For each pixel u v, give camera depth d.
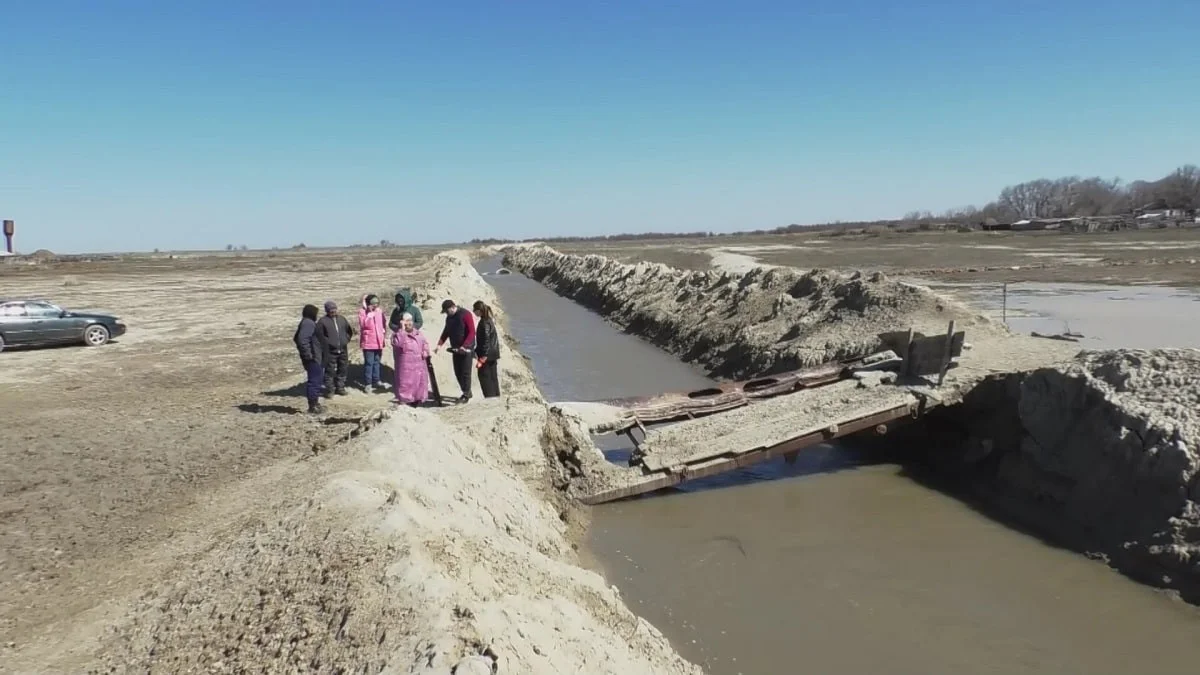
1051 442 10.81
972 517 10.84
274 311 34.06
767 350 19.84
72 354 22.58
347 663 4.68
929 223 144.50
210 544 7.26
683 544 10.10
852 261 54.22
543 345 27.92
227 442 11.95
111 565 7.33
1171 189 123.50
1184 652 7.25
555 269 63.06
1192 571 8.08
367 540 5.95
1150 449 9.16
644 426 13.32
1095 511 9.66
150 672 5.18
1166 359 10.57
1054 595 8.42
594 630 6.10
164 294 46.22
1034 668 7.06
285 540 6.36
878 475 12.77
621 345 27.95
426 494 7.61
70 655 5.61
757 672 7.07
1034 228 102.44
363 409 14.15
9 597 6.70
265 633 5.21
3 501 9.37
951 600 8.41
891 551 9.73
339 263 96.88
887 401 12.67
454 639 4.66
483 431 11.23
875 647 7.49
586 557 9.71
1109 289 31.09
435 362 16.92
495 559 6.64
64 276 69.38
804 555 9.68
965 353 14.72
